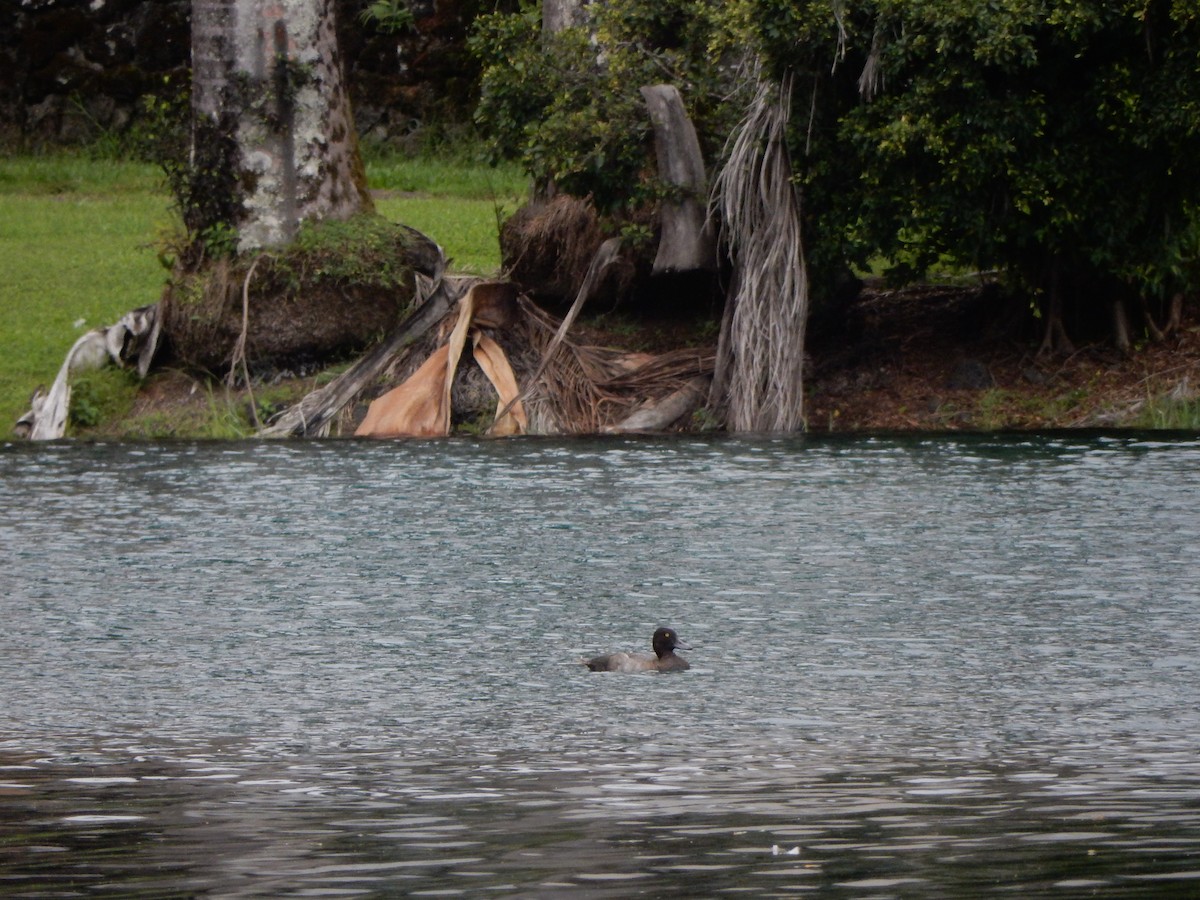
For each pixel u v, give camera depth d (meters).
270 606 47.25
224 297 85.62
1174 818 29.20
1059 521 56.59
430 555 53.31
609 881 26.14
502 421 81.69
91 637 44.06
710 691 38.56
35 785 32.12
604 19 83.44
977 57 71.88
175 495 63.97
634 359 84.88
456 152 133.00
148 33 134.12
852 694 38.19
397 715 37.00
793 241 80.25
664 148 82.12
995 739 34.53
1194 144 76.25
